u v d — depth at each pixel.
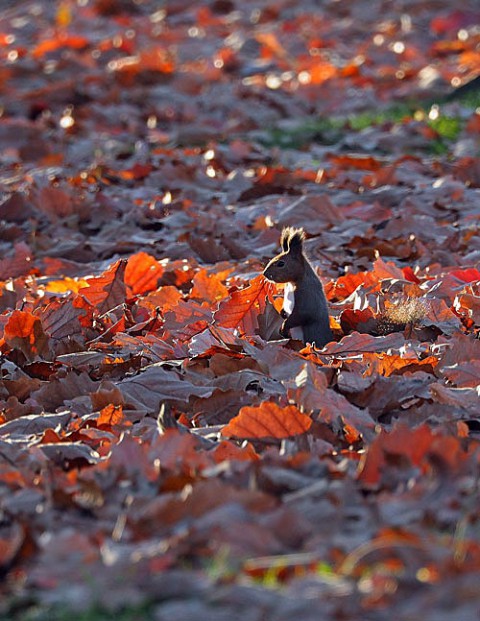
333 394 8.62
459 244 15.21
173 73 30.09
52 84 29.25
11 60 33.72
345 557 5.75
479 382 9.20
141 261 13.02
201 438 8.17
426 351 10.10
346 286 12.46
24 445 8.28
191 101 28.00
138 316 11.88
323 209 16.58
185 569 5.79
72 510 6.78
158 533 6.32
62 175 21.36
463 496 6.53
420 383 9.05
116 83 29.92
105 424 8.71
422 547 5.68
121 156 23.08
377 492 6.87
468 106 25.83
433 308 11.06
